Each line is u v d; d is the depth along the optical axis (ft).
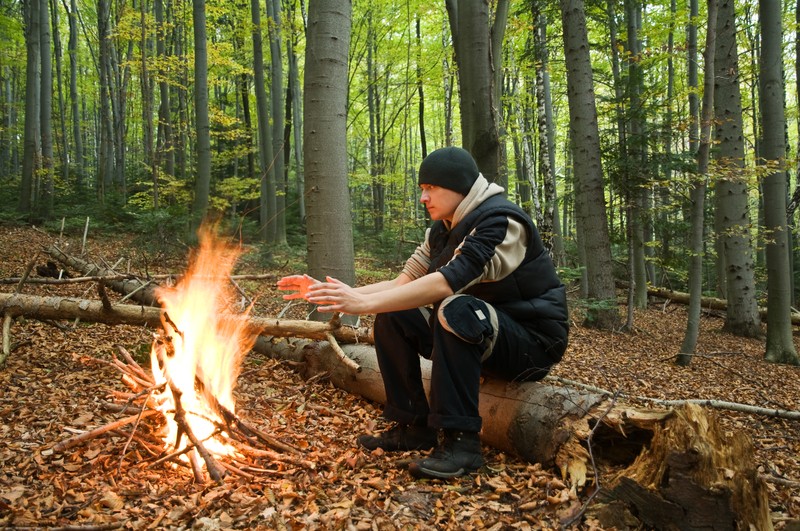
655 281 54.08
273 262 33.30
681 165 28.14
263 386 10.97
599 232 28.22
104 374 10.64
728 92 28.37
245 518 5.73
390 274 40.19
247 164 69.31
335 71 13.25
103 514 5.63
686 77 49.06
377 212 69.82
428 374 9.16
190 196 47.47
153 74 50.88
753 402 15.64
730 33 28.14
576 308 29.43
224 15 59.57
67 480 6.34
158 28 51.21
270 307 21.63
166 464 7.01
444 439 7.30
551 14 37.17
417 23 61.00
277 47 51.19
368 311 6.61
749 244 31.76
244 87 62.03
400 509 6.15
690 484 5.58
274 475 6.91
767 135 24.47
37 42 46.60
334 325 11.37
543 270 7.61
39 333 13.43
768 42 24.27
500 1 20.95
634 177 29.01
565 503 6.31
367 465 7.43
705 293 45.91
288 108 61.11
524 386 7.95
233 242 38.01
